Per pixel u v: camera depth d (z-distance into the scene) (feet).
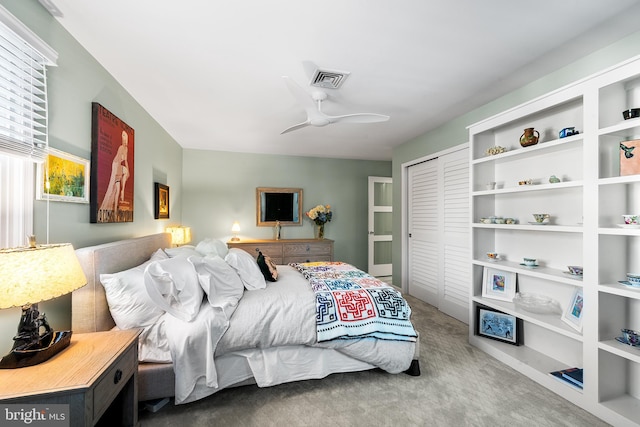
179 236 11.67
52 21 5.03
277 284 7.79
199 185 15.64
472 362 7.63
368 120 8.17
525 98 8.14
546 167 7.50
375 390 6.37
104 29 5.48
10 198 4.11
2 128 3.97
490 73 7.43
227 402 5.91
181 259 6.24
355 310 6.72
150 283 5.23
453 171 11.25
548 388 6.42
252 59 6.68
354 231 18.71
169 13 5.08
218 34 5.72
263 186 16.83
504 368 7.32
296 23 5.41
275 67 7.06
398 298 7.22
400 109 9.96
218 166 15.99
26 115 4.40
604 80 5.52
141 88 8.07
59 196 5.08
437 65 7.00
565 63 6.96
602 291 5.50
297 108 9.76
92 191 6.18
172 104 9.25
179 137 13.30
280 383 6.38
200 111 9.91
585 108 5.84
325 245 16.10
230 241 15.16
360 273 9.18
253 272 7.50
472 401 5.99
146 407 5.62
